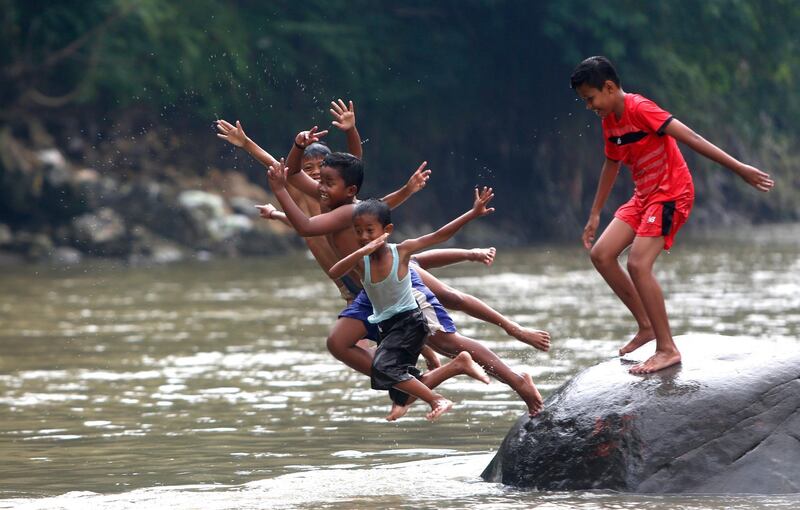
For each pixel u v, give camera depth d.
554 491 21.78
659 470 21.42
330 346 22.67
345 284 23.77
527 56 124.69
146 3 96.44
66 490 23.03
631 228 23.14
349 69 109.12
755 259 89.69
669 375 22.53
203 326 51.69
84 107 101.81
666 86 122.69
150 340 47.25
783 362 22.62
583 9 117.38
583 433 22.14
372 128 117.38
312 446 27.45
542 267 84.50
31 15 95.00
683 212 22.58
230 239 97.94
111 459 26.17
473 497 21.31
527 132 128.75
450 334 22.92
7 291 68.50
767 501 20.36
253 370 39.53
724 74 127.44
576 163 129.50
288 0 110.62
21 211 94.69
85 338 48.00
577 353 41.25
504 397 33.81
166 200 97.06
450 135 125.19
